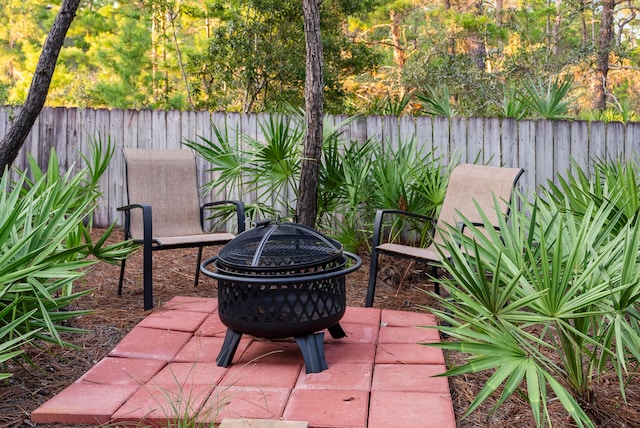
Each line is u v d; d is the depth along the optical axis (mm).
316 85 4992
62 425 2570
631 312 2518
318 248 3197
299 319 3025
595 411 2680
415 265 5027
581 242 2635
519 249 2754
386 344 3469
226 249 3266
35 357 3285
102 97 13766
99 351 3424
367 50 12062
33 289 2807
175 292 4660
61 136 6852
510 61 10742
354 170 5430
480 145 6648
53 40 4383
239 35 11172
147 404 2676
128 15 14180
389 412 2600
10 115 6703
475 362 2299
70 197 3449
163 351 3342
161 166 4965
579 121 6613
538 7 13516
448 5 16359
